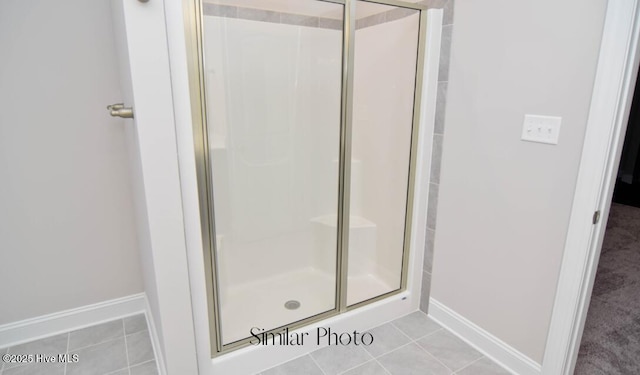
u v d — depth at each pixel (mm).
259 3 2137
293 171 2488
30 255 1917
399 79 2166
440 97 1983
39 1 1696
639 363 1866
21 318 1964
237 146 2262
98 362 1847
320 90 2469
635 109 4668
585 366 1842
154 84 1241
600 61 1324
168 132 1301
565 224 1516
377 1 1828
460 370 1824
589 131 1385
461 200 1946
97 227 2045
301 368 1831
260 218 2434
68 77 1820
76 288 2066
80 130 1896
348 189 2064
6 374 1757
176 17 1253
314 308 2170
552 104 1494
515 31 1584
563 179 1497
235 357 1708
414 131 2074
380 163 2404
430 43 1929
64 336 2035
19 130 1770
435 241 2145
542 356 1684
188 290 1480
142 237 1819
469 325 2008
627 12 1241
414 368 1836
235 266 2389
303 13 2275
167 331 1476
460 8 1806
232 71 2154
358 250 2496
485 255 1865
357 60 2455
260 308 2180
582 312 1575
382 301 2188
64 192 1927
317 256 2594
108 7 1834
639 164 4660
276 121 2371
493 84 1703
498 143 1721
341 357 1909
